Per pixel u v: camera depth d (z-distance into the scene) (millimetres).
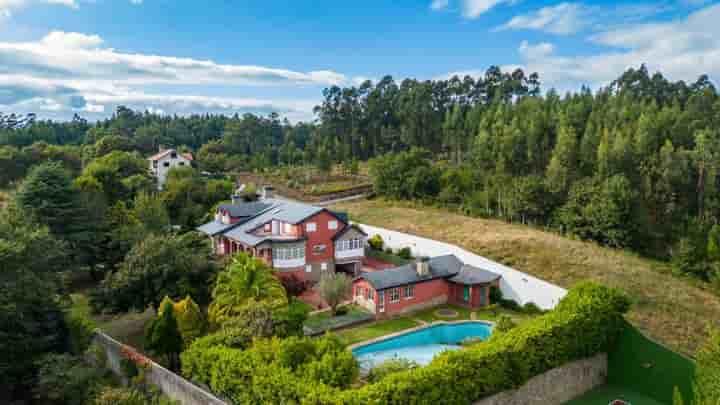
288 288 41156
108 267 42438
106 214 48031
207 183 74188
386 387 17766
